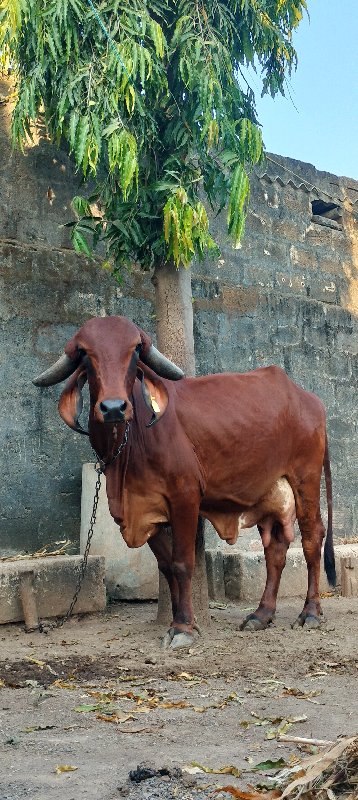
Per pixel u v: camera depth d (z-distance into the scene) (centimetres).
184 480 611
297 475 706
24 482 793
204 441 631
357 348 1125
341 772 306
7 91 820
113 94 645
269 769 339
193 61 670
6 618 667
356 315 1132
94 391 566
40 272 822
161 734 393
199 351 940
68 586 708
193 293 941
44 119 837
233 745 376
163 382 591
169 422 614
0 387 787
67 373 593
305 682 500
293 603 828
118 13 662
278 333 1027
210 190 735
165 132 703
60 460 820
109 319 575
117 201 746
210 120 658
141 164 772
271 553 707
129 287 885
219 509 665
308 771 306
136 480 606
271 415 674
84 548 796
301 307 1057
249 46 738
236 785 323
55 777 336
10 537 780
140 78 675
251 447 655
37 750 371
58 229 844
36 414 808
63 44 666
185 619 610
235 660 557
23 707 444
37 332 816
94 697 462
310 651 586
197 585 679
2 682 495
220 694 469
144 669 531
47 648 601
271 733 388
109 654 576
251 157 707
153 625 684
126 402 544
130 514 611
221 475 643
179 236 640
